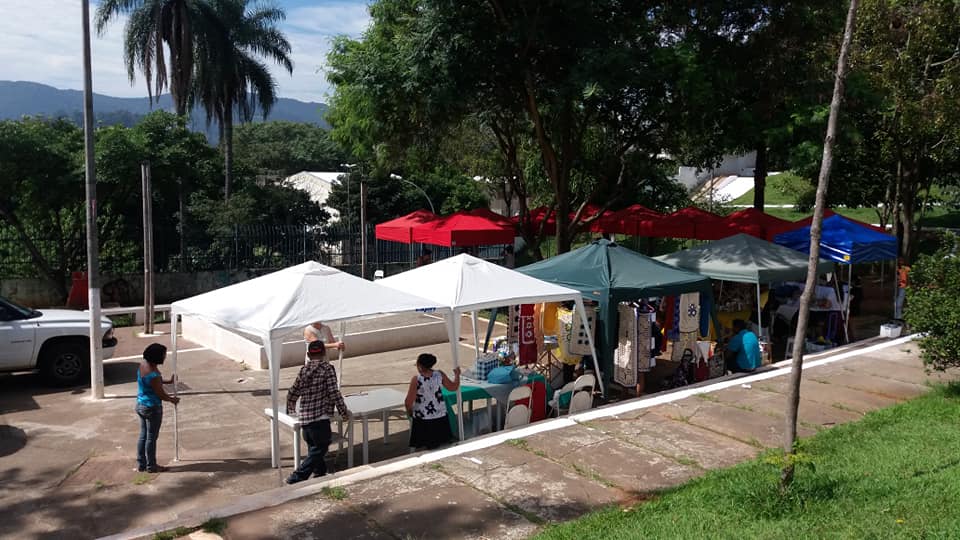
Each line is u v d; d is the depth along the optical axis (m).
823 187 5.75
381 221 37.16
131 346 15.29
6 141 22.94
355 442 9.16
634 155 18.84
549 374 11.05
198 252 24.97
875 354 12.23
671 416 8.70
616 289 10.68
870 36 17.09
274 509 6.03
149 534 5.62
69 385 11.90
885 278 25.27
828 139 5.70
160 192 26.80
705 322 11.71
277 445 7.70
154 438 8.05
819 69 16.09
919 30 16.12
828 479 6.20
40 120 26.47
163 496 7.38
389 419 10.13
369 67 16.02
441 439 8.05
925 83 17.34
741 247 13.62
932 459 6.73
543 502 6.15
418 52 15.30
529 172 27.02
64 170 24.12
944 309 8.55
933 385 9.97
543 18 15.09
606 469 6.95
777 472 6.43
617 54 14.23
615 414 8.80
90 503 7.19
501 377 9.41
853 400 9.41
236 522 5.77
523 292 9.65
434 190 38.47
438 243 16.44
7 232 23.69
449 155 26.36
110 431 9.53
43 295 23.33
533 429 8.20
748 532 5.30
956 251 9.16
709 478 6.59
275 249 25.17
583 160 21.80
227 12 33.00
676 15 16.12
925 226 35.09
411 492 6.38
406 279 10.08
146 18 31.81
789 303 14.65
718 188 50.94
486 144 26.31
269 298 7.89
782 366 11.55
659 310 13.67
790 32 16.12
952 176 25.36
